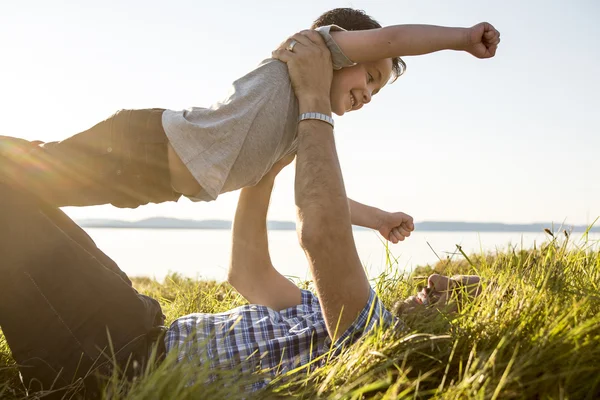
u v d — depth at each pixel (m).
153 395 1.57
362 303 2.00
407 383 1.63
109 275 2.00
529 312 1.94
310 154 2.09
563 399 1.52
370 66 2.43
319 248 1.96
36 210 1.95
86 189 2.03
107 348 1.90
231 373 1.77
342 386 1.67
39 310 1.88
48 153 1.99
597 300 2.08
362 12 2.69
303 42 2.27
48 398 1.88
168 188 2.08
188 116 2.07
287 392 1.80
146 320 2.02
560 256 2.58
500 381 1.50
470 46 2.23
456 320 2.04
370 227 2.77
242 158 2.12
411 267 3.07
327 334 2.13
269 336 2.14
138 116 2.05
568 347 1.69
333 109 2.41
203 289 3.89
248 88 2.18
